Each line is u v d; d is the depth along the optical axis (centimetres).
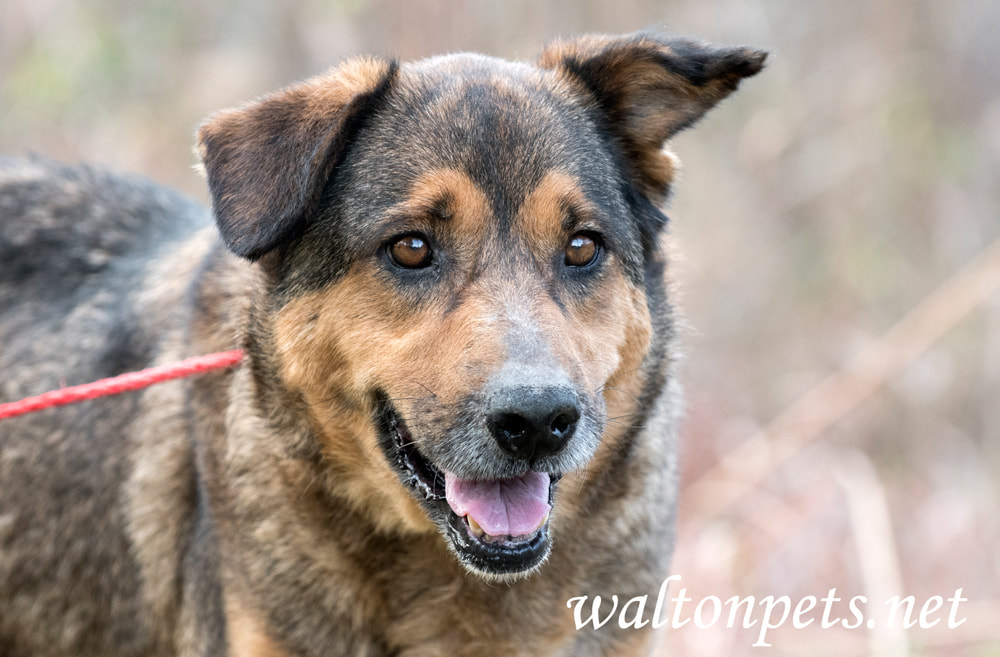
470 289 571
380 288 579
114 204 789
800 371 1426
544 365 532
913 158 1512
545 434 527
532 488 577
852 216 1515
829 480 1193
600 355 587
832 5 1617
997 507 1251
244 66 1625
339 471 613
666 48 625
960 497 1238
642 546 651
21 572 743
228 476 629
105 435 714
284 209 573
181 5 1709
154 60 1662
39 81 1557
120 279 750
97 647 736
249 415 623
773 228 1575
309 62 1595
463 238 576
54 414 729
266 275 616
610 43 652
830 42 1612
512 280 571
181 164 1570
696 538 1089
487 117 590
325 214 597
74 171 809
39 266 771
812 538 1113
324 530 617
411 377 565
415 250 579
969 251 1477
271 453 616
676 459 692
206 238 714
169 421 691
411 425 562
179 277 708
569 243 595
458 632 637
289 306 603
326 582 621
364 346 580
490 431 532
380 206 581
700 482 1170
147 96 1648
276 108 597
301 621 620
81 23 1645
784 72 1608
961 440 1341
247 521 621
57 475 727
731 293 1544
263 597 618
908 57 1557
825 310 1480
